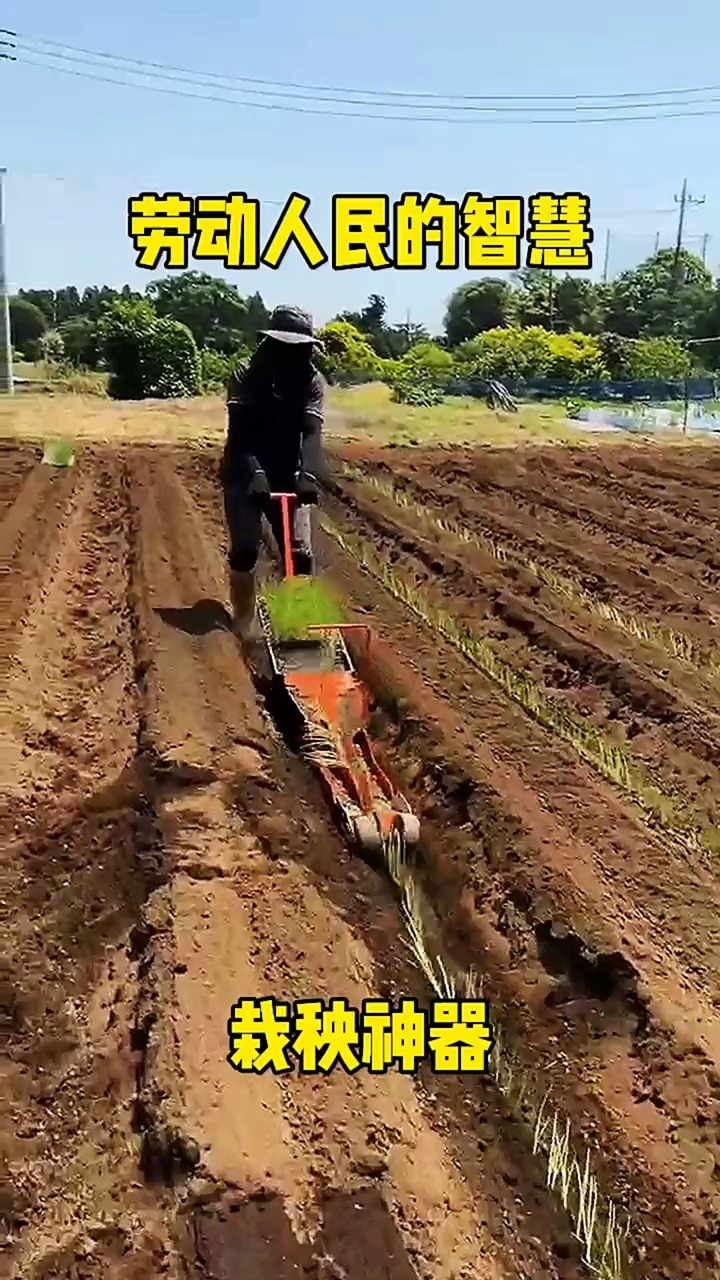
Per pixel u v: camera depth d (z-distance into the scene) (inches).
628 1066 124.0
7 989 132.2
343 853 160.4
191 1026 120.1
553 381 1079.0
